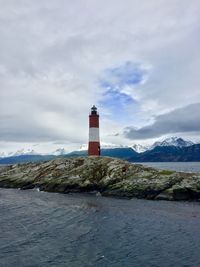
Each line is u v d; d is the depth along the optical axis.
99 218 47.84
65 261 30.64
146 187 66.69
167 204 59.28
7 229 41.56
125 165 76.81
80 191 75.19
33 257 31.56
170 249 34.09
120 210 53.88
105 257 31.73
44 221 46.09
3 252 32.84
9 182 88.75
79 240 36.88
